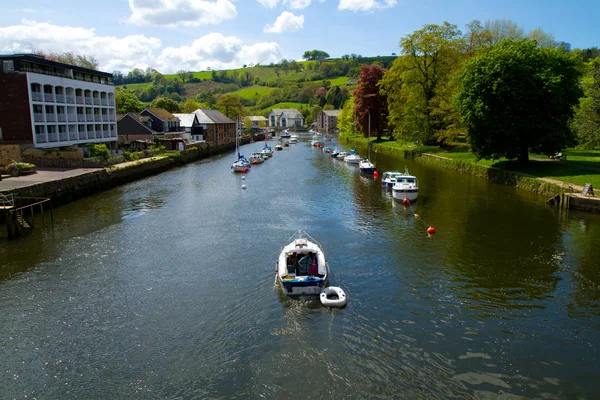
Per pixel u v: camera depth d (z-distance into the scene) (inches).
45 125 2358.5
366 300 909.2
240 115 6574.8
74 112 2664.9
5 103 2234.3
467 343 749.9
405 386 646.5
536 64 2021.4
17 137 2260.1
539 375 668.1
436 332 784.9
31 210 1489.9
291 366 695.7
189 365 706.2
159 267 1109.7
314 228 1437.0
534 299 906.7
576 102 2046.0
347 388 642.2
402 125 3373.5
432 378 663.1
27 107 2239.2
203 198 1952.5
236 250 1233.4
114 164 2491.4
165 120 4168.3
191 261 1150.3
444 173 2600.9
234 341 769.6
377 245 1254.3
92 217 1596.9
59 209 1723.7
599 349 729.6
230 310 878.4
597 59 2385.6
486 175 2337.6
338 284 989.8
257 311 871.7
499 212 1599.4
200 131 4712.1
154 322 837.8
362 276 1032.8
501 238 1298.0
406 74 3238.2
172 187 2251.5
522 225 1424.7
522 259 1125.7
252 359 716.0
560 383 650.2
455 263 1105.4
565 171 2027.6
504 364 693.9
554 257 1136.8
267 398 626.5
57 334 799.1
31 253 1210.6
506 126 2054.6
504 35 3718.0
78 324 833.5
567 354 717.9
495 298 912.9
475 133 2220.7
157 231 1422.2
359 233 1374.3
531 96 1994.3
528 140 2122.3
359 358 712.4
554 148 2078.0
